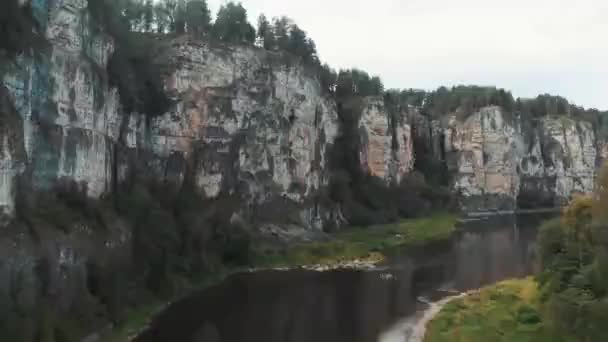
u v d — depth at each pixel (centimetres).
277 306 6294
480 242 11050
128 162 7875
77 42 6178
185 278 7238
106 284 5412
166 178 9206
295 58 12300
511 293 6084
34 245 4547
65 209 5550
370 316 5881
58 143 5684
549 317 4894
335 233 11944
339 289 7131
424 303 6375
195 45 10112
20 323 3816
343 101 16300
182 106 9631
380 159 15950
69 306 4750
